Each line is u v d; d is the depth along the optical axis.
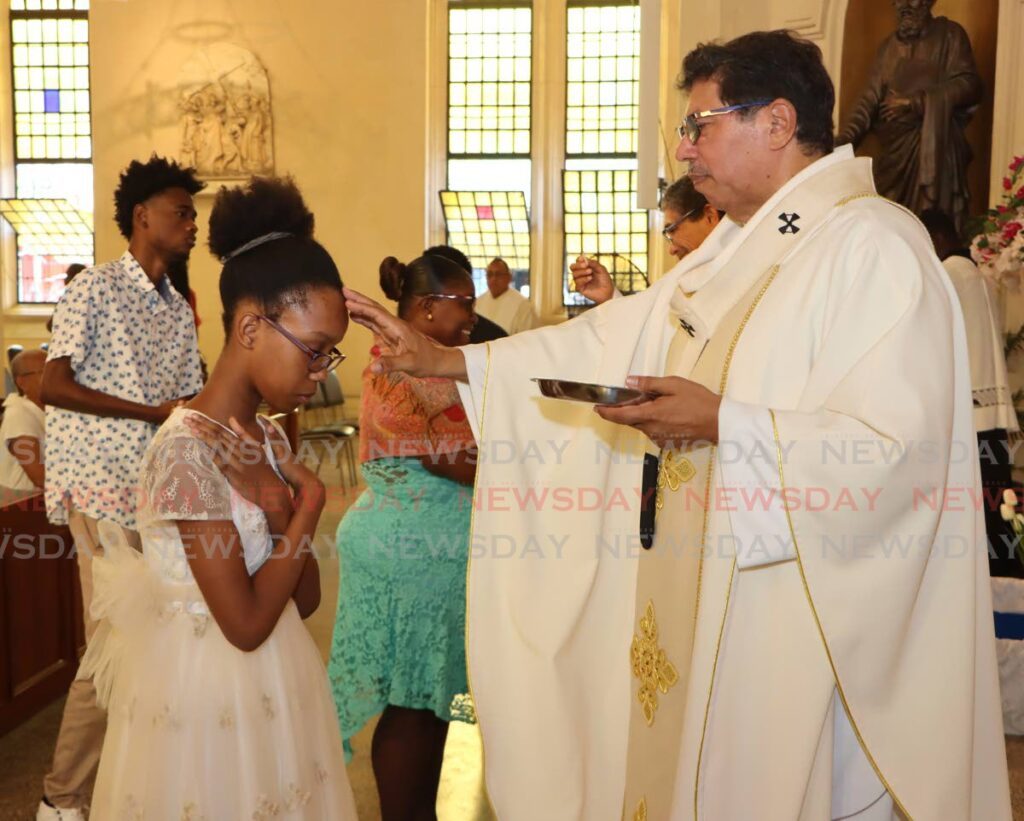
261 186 1.98
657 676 2.05
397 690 2.60
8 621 3.52
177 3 12.21
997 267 4.61
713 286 2.03
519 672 2.18
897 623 1.75
